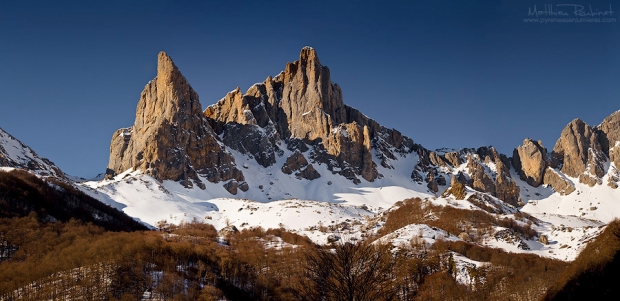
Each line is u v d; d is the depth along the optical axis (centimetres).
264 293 17250
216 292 16862
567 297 9769
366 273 7244
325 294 7131
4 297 15688
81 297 15312
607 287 9250
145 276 16988
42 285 16375
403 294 15800
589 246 10506
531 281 16175
